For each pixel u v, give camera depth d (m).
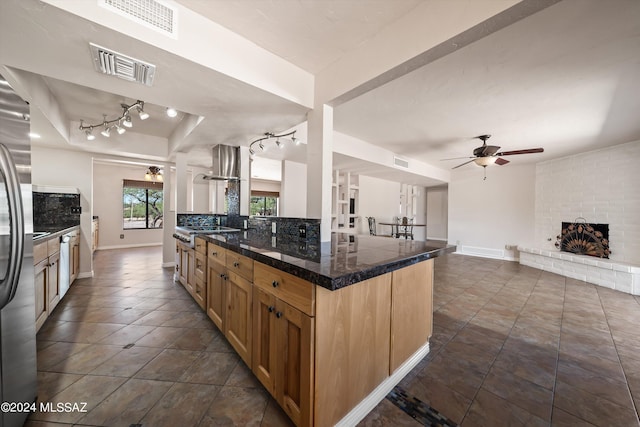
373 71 1.63
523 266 5.12
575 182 4.62
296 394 1.21
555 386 1.59
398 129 3.44
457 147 4.31
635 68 1.94
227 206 3.84
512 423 1.31
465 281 4.01
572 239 4.61
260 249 1.61
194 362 1.78
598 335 2.25
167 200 4.64
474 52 1.77
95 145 3.61
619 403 1.44
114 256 5.59
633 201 3.80
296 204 4.71
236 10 1.43
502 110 2.76
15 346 1.17
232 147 3.44
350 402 1.29
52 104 2.57
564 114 2.84
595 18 1.43
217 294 2.14
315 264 1.22
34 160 3.49
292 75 1.95
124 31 1.23
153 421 1.29
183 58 1.42
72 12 1.10
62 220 3.60
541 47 1.70
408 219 7.53
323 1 1.36
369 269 1.16
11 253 1.02
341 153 3.66
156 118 3.25
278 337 1.32
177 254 3.58
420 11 1.38
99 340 2.06
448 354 1.94
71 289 3.32
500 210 6.00
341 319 1.23
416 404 1.45
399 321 1.63
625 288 3.50
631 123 3.07
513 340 2.16
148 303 2.84
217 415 1.34
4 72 1.70
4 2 1.03
